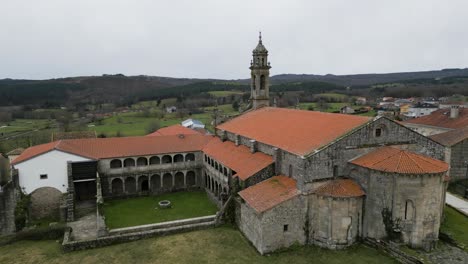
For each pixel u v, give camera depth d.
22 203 50.28
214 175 60.91
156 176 65.81
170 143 67.56
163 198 62.19
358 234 40.88
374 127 42.59
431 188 37.75
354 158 42.22
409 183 37.41
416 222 37.91
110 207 57.50
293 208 40.50
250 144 56.03
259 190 44.31
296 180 42.53
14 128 141.12
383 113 45.62
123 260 39.81
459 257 36.91
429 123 90.19
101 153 61.22
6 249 43.53
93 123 158.62
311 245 41.41
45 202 55.00
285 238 40.66
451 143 62.28
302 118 53.47
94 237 45.38
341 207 39.50
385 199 38.47
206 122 154.62
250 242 43.03
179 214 53.84
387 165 38.50
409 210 38.00
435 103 169.62
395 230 38.31
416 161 38.56
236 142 60.81
